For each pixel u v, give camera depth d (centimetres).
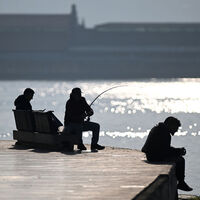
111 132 16512
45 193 3000
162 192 3175
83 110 4916
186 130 16625
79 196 2903
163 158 4072
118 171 3678
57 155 4553
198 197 4178
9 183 3284
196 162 8788
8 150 4903
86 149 4947
